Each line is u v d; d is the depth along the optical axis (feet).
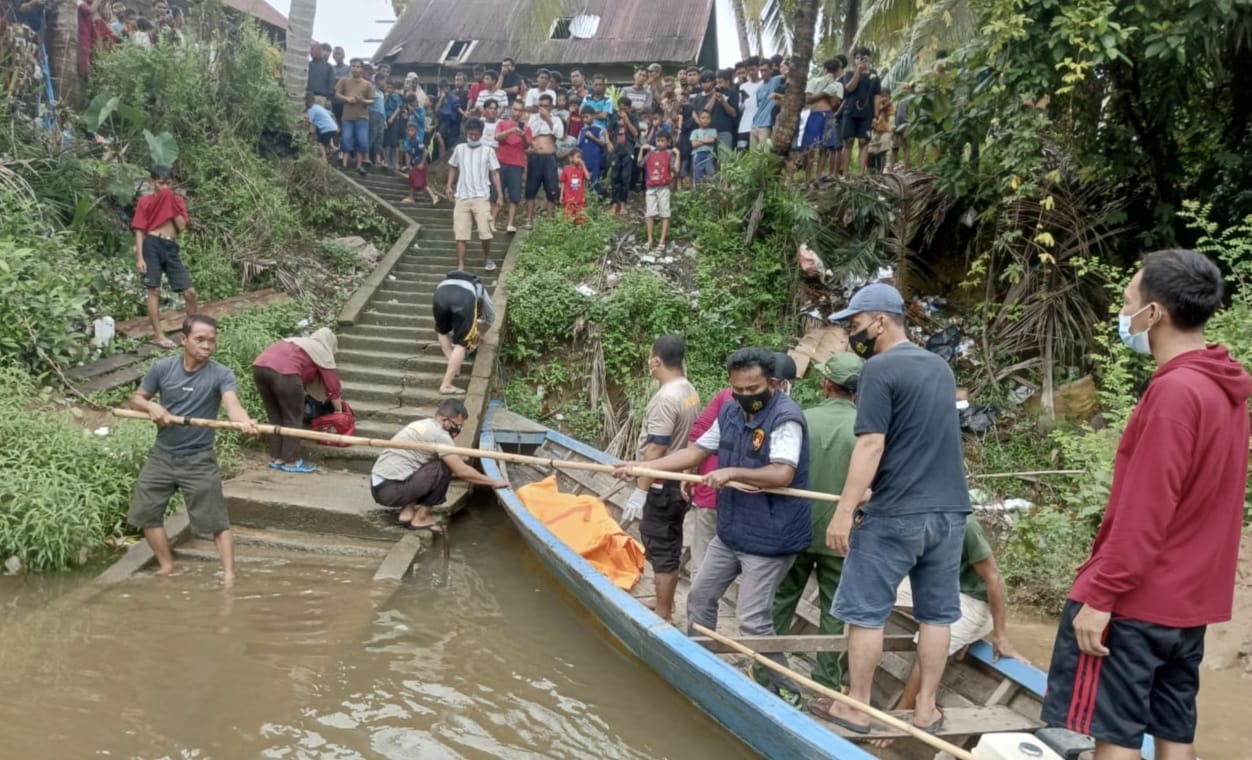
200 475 18.01
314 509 21.42
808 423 14.48
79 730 12.85
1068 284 28.96
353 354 30.78
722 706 13.16
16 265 25.11
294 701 14.07
